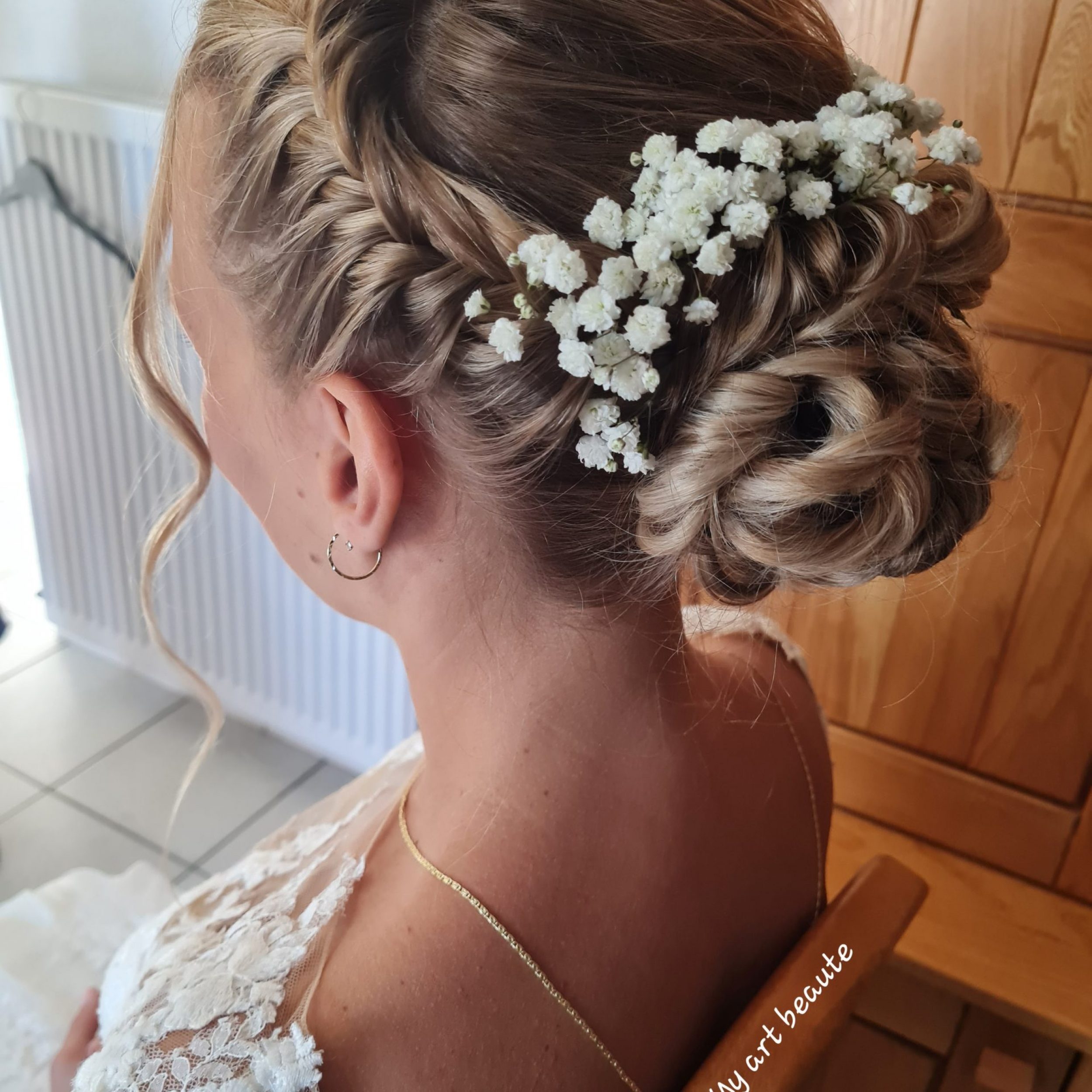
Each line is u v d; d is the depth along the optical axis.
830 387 0.46
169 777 1.92
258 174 0.52
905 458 0.46
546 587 0.54
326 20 0.48
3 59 1.61
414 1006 0.50
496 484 0.51
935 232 0.49
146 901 1.40
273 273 0.52
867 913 0.68
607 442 0.47
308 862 0.78
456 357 0.48
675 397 0.47
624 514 0.52
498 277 0.47
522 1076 0.51
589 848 0.55
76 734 2.02
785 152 0.46
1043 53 0.77
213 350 0.59
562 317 0.45
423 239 0.48
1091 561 0.89
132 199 1.50
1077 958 0.94
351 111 0.47
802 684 0.79
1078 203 0.79
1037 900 1.00
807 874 0.72
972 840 1.04
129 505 1.83
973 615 0.95
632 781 0.56
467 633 0.56
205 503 1.71
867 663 1.02
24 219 1.65
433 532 0.55
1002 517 0.90
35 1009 1.20
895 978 0.98
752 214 0.44
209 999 0.51
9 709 2.07
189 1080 0.48
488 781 0.56
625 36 0.47
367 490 0.52
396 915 0.55
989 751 1.00
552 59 0.47
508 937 0.52
